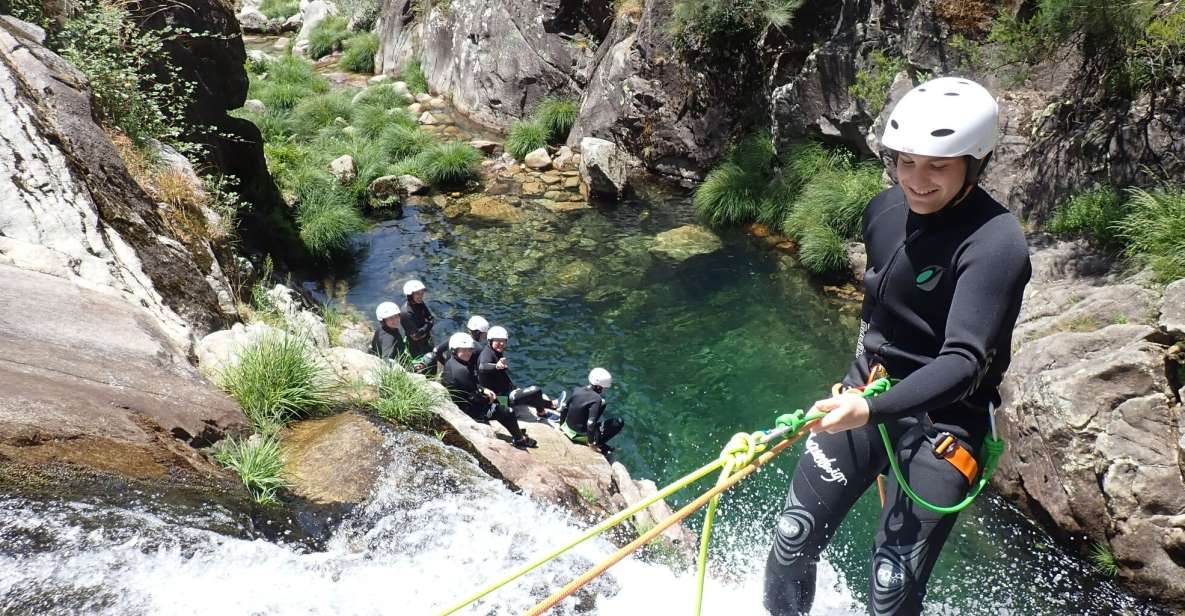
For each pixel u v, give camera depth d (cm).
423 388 560
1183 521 639
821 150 1331
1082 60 1015
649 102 1590
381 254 1298
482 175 1636
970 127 251
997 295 253
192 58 1088
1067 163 984
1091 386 701
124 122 849
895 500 288
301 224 1288
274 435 467
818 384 957
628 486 720
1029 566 680
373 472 446
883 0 1218
